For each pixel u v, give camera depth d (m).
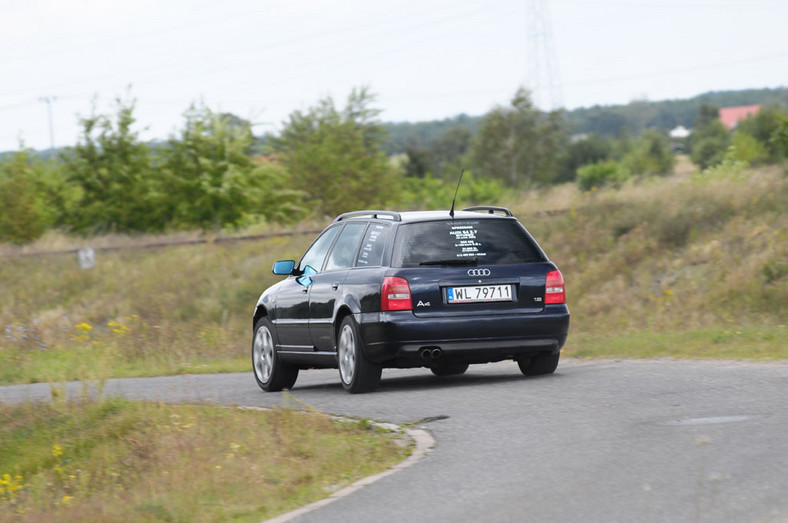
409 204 104.00
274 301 29.00
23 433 21.75
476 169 184.62
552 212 61.53
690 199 56.09
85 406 22.91
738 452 14.94
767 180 56.59
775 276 43.34
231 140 95.12
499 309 24.91
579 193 68.25
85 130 96.94
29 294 67.56
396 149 113.00
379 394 24.75
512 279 25.09
